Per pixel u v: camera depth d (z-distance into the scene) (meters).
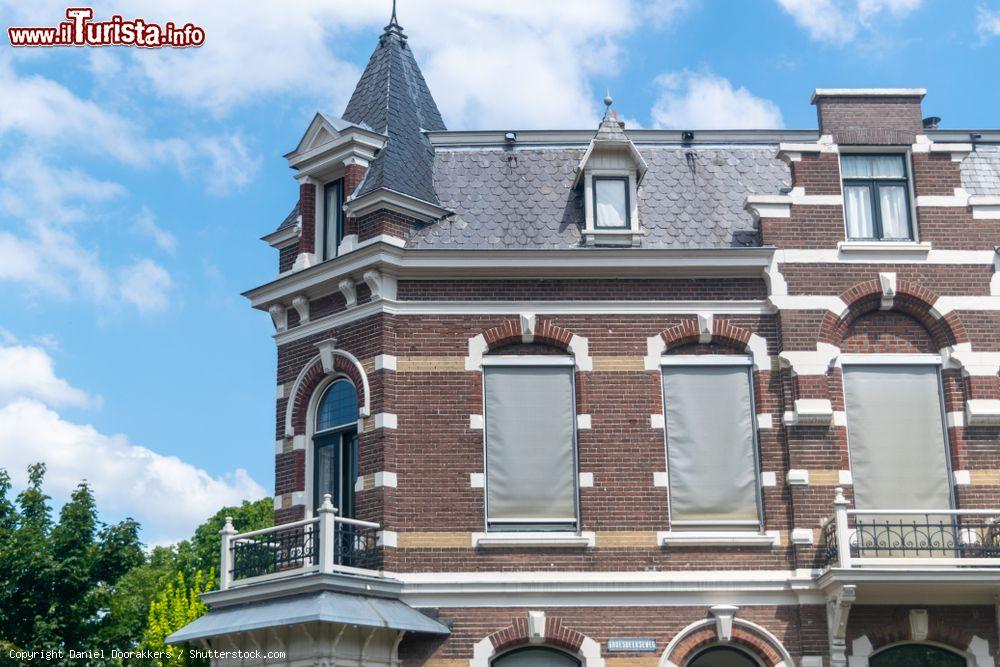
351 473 19.88
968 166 21.73
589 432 19.25
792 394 19.42
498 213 20.78
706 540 18.78
